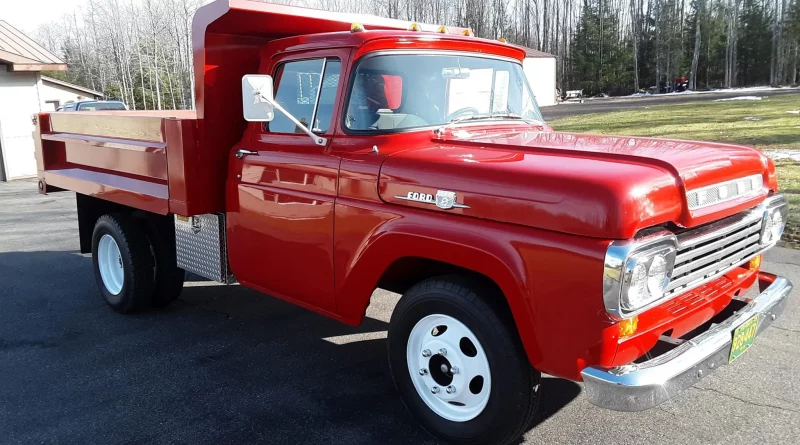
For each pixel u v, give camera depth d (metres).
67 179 6.01
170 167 4.48
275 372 4.38
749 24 58.28
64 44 63.72
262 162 4.12
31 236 9.47
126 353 4.77
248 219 4.27
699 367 2.79
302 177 3.85
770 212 3.46
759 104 25.12
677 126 18.11
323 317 5.51
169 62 48.12
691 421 3.54
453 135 3.77
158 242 5.45
